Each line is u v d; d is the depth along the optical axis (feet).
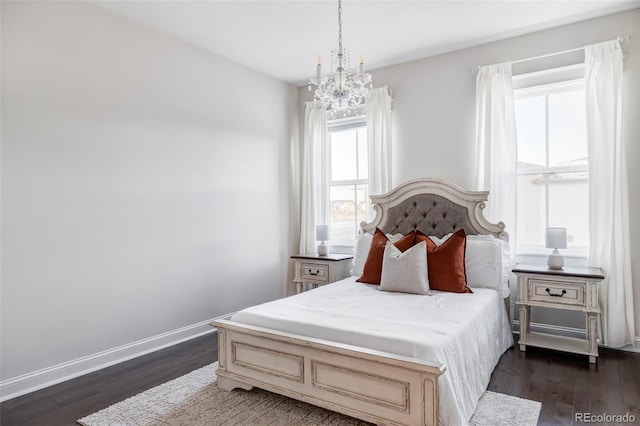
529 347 10.55
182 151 11.75
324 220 15.43
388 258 10.25
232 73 13.46
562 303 9.73
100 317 9.68
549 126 11.65
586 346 9.89
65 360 9.00
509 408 7.17
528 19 10.62
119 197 10.12
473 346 7.36
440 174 12.94
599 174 10.28
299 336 7.08
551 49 11.16
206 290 12.46
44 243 8.68
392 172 13.85
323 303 8.82
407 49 12.52
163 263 11.18
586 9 10.11
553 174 11.58
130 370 9.44
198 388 8.31
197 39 11.71
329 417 7.02
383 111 13.80
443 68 12.88
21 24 8.36
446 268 10.00
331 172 16.07
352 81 8.39
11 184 8.20
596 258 10.32
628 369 8.96
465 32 11.36
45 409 7.53
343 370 6.56
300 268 14.40
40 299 8.61
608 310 10.05
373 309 8.27
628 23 10.17
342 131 15.70
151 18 10.36
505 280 10.55
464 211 11.78
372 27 11.01
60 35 9.00
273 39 11.73
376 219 13.30
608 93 10.13
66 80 9.09
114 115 10.04
